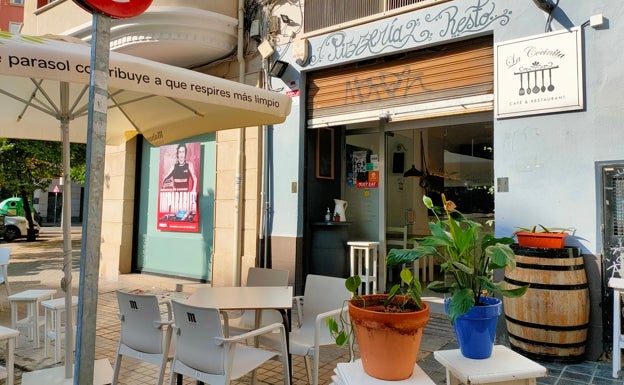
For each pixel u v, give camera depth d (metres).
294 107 6.15
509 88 4.52
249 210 6.49
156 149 8.24
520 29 4.50
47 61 2.54
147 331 2.94
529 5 4.46
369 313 1.93
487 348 2.17
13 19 24.59
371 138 6.27
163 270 7.95
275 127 6.34
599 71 4.09
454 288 2.16
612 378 3.57
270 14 6.49
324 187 6.41
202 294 3.42
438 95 5.16
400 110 5.43
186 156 7.70
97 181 1.92
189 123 4.67
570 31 4.22
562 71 4.24
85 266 1.87
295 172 6.11
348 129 6.54
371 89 5.68
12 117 4.54
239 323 3.91
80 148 14.27
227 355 2.48
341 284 3.52
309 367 3.56
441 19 5.02
